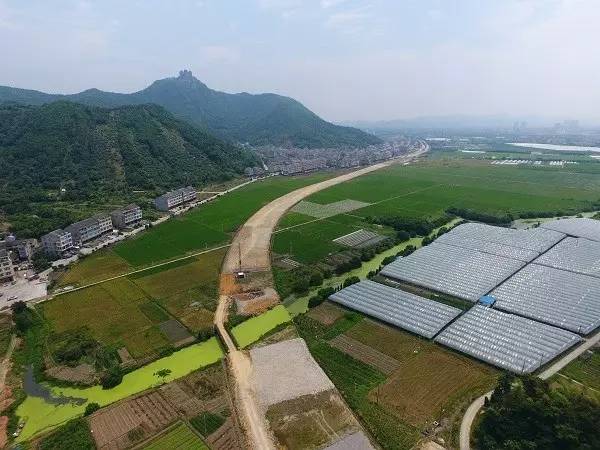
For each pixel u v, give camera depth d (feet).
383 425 318.45
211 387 366.22
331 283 576.20
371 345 423.23
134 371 393.50
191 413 337.11
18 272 626.23
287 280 576.61
